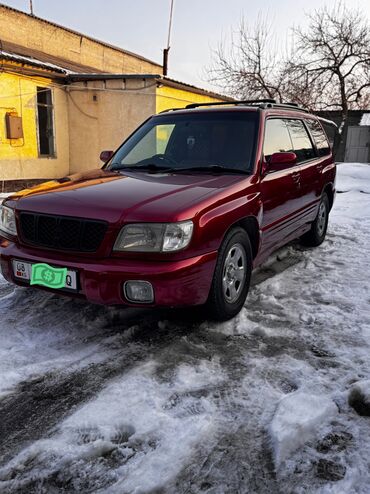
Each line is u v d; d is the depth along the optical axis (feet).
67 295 9.14
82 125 43.19
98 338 9.71
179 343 9.51
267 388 7.86
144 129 14.20
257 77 66.23
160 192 9.58
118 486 5.68
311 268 15.25
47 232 9.29
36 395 7.63
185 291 8.76
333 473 5.92
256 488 5.71
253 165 11.64
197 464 6.07
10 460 6.13
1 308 11.30
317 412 6.98
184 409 7.23
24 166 39.22
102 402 7.38
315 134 17.65
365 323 10.62
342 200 31.58
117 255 8.64
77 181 11.04
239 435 6.64
